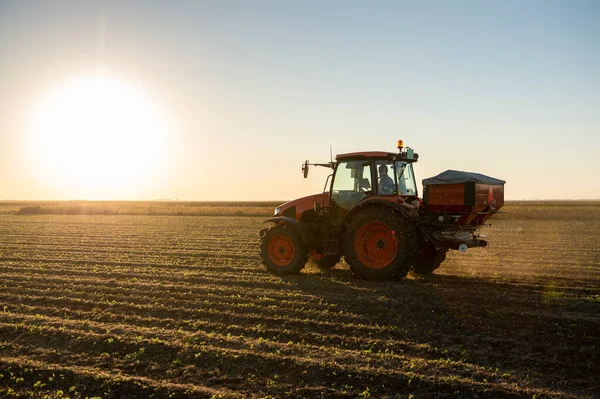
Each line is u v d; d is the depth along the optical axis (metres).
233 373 5.65
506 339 6.45
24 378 5.61
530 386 5.16
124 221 31.88
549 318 7.30
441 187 9.35
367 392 5.04
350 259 9.95
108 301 8.70
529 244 17.45
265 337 6.82
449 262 13.16
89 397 5.18
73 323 7.39
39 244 17.30
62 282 10.23
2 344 6.55
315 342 6.54
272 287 9.62
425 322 7.19
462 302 8.23
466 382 5.21
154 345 6.41
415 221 9.59
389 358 5.88
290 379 5.46
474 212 9.25
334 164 10.84
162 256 14.13
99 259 13.41
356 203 10.48
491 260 13.52
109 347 6.44
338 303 8.21
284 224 11.01
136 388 5.31
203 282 10.20
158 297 8.93
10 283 10.14
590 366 5.59
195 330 7.14
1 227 25.77
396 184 10.24
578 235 20.70
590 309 7.83
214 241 18.52
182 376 5.61
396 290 9.02
